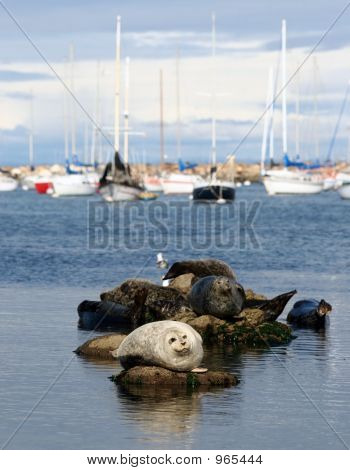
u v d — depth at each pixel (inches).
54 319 1678.2
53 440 968.9
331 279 2391.7
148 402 1098.1
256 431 995.9
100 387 1165.1
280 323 1539.1
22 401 1098.1
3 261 2829.7
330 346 1448.1
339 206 6535.4
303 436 984.9
